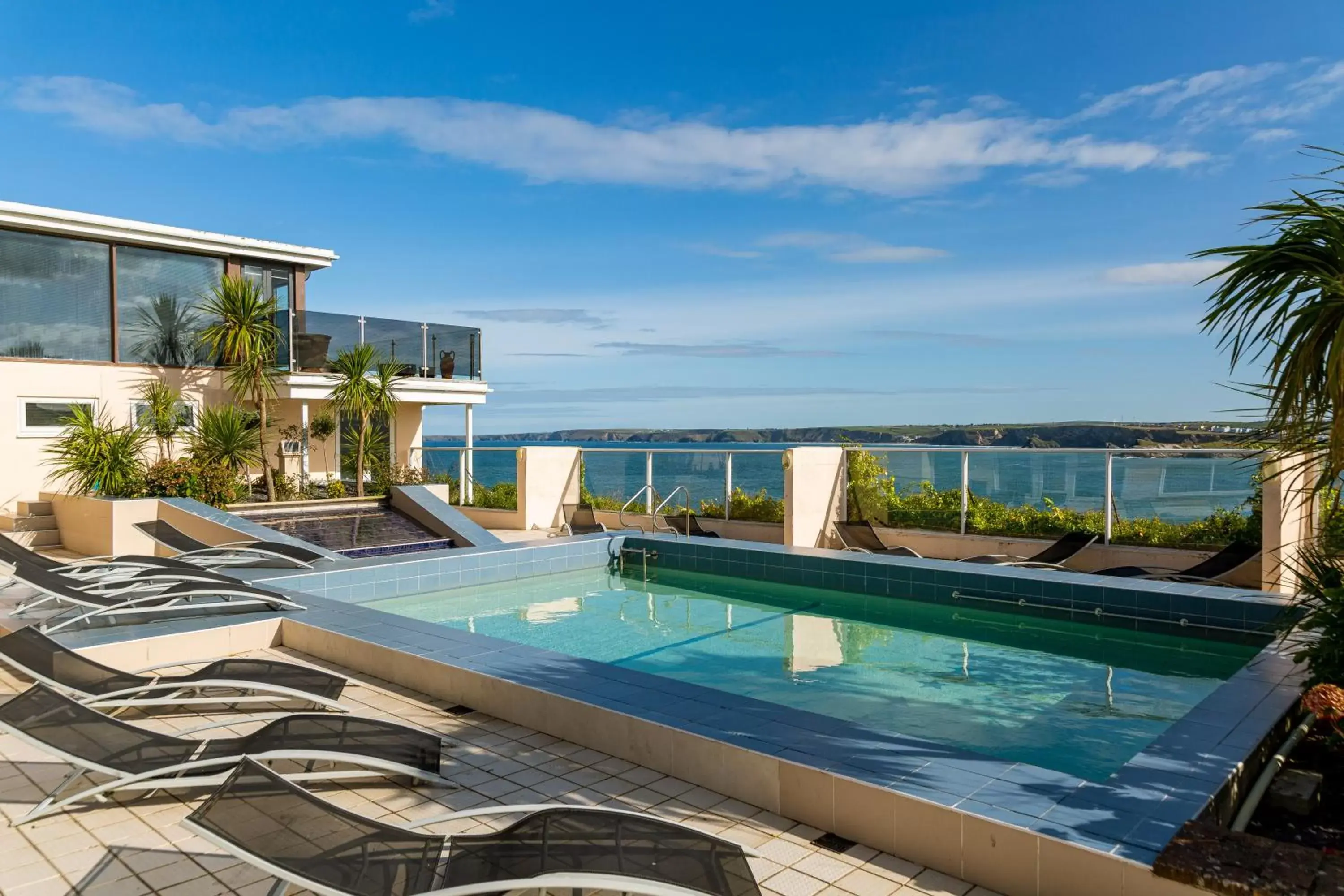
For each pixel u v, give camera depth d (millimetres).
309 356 14820
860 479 11969
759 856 3281
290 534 11203
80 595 6012
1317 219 3363
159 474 11297
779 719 4203
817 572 9508
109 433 11352
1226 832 2842
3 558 6547
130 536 10281
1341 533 4539
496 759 4301
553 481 14383
